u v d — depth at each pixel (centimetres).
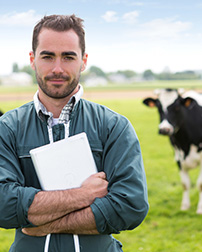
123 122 193
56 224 176
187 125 609
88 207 176
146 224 533
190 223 533
